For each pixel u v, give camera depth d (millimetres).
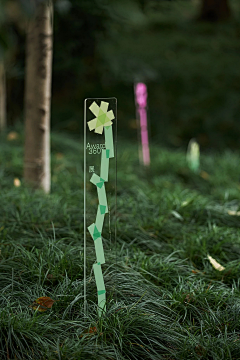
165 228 4234
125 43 12133
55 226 3949
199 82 10969
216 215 4668
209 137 9359
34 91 4609
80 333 2613
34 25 4484
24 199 4352
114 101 2633
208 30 14688
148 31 14062
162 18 14961
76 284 3027
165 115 9906
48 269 3107
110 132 2656
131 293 3035
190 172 6605
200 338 2656
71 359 2379
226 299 3021
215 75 11250
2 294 2840
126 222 4266
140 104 6648
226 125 9719
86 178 2729
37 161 4711
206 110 10141
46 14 4469
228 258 3811
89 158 2641
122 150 7168
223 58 12344
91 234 2662
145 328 2682
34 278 3105
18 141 6699
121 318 2727
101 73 9414
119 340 2559
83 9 5910
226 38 14172
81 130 8516
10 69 7414
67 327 2697
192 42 13219
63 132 7879
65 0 4344
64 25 6293
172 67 11336
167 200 4789
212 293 3105
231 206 5043
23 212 4078
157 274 3385
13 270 3100
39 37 4496
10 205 4242
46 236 3727
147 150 6652
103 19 6383
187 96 10516
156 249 3838
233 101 10398
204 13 15906
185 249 3867
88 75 9336
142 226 4215
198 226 4375
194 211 4703
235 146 9086
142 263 3383
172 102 10320
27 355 2414
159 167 6668
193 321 2887
